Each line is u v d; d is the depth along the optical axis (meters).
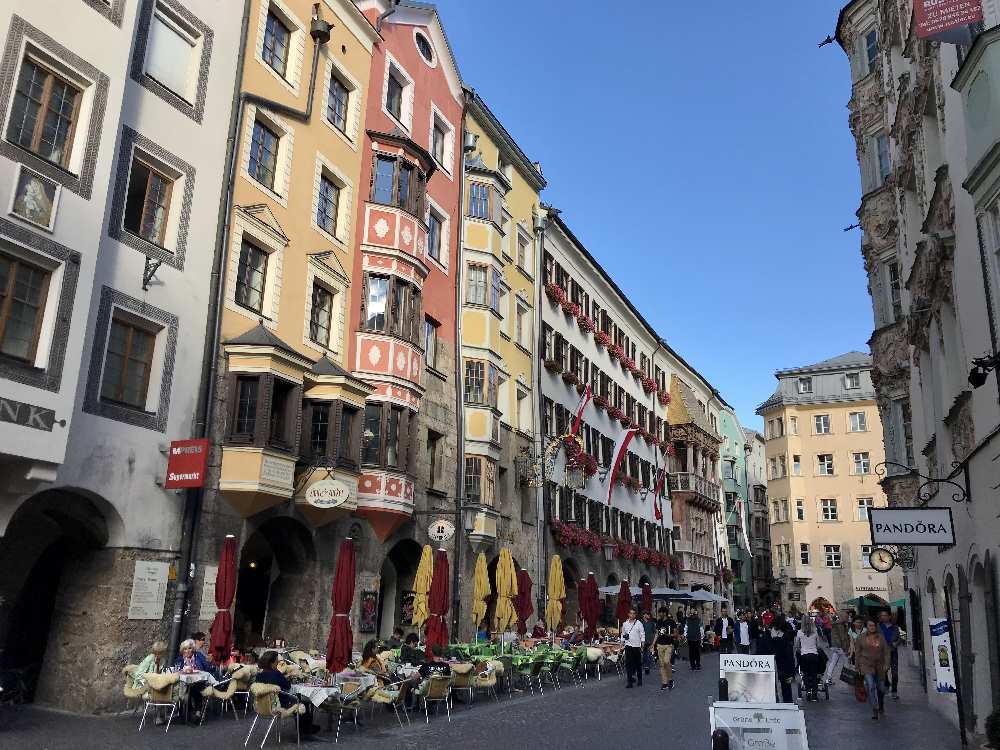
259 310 18.84
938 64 15.09
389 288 22.86
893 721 15.23
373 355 22.02
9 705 13.85
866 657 15.95
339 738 12.63
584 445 39.56
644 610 32.97
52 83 13.80
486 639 23.75
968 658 14.05
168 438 15.80
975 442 13.49
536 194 37.12
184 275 16.69
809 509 62.56
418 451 24.69
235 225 18.12
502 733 13.32
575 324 40.16
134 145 15.84
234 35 18.88
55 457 12.62
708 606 57.25
